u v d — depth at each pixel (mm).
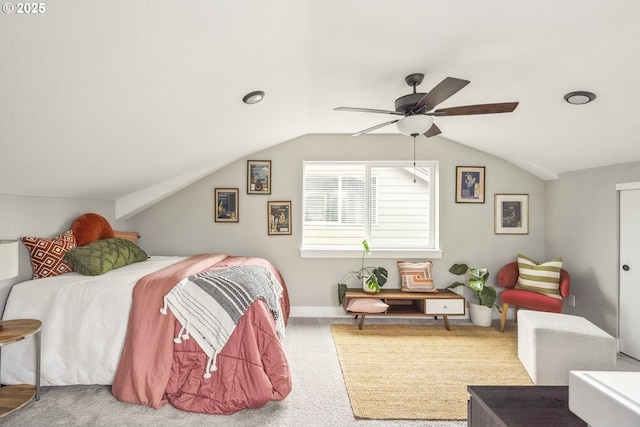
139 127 2252
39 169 2295
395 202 4121
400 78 2373
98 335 2219
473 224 4000
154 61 1624
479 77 2316
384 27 1762
